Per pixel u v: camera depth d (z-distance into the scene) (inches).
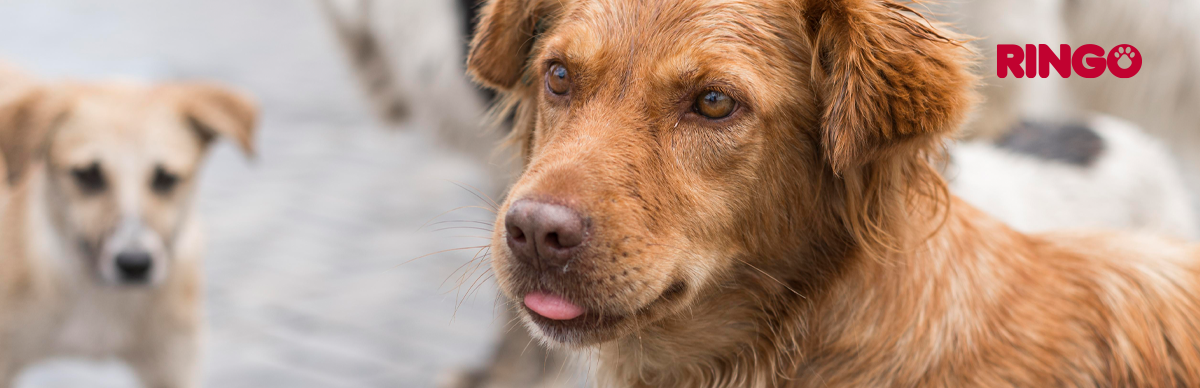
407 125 199.9
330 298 206.7
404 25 178.1
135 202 141.9
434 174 293.6
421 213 260.1
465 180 287.3
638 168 79.4
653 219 79.3
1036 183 151.3
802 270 89.6
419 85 179.5
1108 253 95.8
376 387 171.6
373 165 301.3
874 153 77.2
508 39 98.3
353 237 241.9
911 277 89.1
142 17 552.1
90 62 423.8
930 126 73.8
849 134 76.3
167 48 466.6
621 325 82.0
